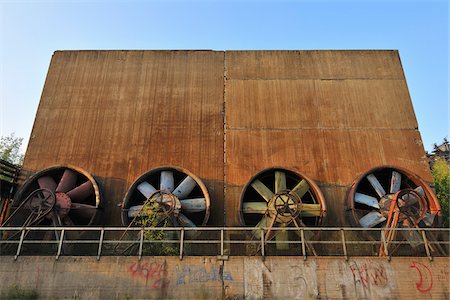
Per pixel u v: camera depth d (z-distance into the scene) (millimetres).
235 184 16719
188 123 18062
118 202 16359
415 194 14281
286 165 17125
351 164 17203
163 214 14227
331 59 19891
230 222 16031
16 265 11398
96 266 11398
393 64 19844
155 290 11109
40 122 18062
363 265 11664
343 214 16188
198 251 15070
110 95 18797
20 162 24438
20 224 15320
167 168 15844
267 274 11414
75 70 19469
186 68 19578
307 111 18406
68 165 15758
